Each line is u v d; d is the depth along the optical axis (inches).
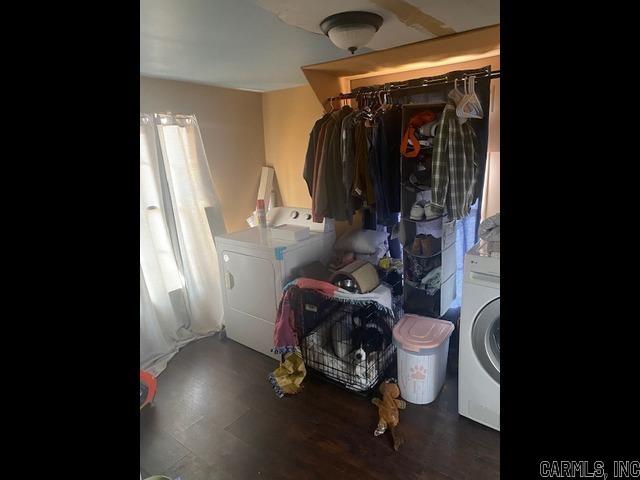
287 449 68.7
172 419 77.6
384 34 66.6
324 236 107.5
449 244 94.5
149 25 57.1
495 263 66.2
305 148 120.5
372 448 67.9
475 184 84.8
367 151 93.0
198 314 112.5
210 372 94.1
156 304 102.5
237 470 64.8
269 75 99.0
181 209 107.9
